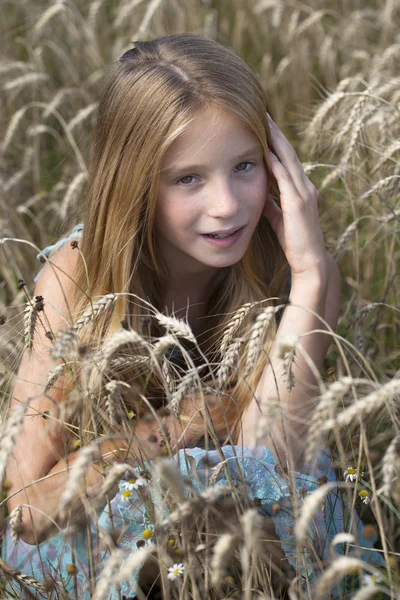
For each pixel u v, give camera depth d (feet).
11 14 21.84
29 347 7.41
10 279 12.28
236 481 7.66
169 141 7.82
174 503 6.83
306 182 8.89
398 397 6.95
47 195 14.66
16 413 5.72
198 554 6.73
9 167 16.53
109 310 8.73
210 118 7.80
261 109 8.22
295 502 6.64
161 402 8.99
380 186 10.02
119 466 6.05
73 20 19.85
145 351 8.45
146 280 9.20
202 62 8.10
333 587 7.54
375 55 17.53
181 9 19.88
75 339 6.19
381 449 9.91
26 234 13.80
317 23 19.52
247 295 9.59
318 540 7.51
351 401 9.15
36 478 8.23
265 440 7.78
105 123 8.56
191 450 7.73
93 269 8.87
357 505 8.93
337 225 13.69
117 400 6.59
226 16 22.21
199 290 9.67
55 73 20.63
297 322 8.45
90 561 6.88
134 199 8.30
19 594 8.01
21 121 18.02
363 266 13.67
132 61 8.52
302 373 8.04
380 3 21.61
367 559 8.07
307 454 5.48
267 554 7.84
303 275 8.69
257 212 8.32
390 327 12.31
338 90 12.03
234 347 6.67
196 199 8.07
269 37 20.52
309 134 11.30
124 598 8.19
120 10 20.22
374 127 12.57
